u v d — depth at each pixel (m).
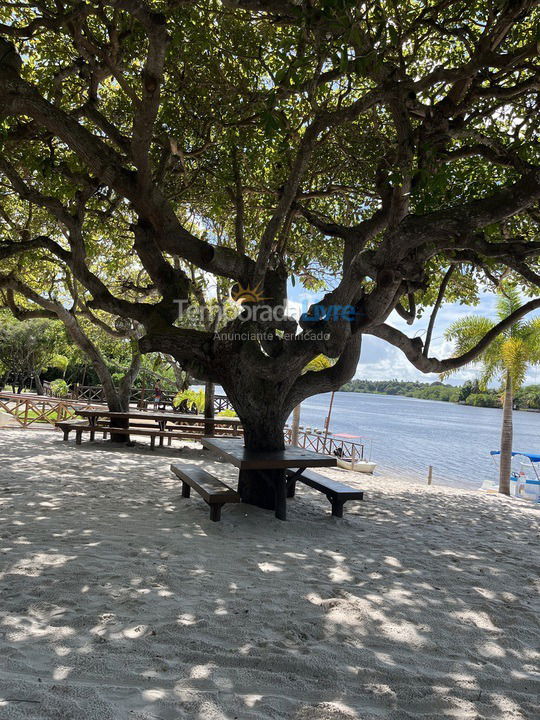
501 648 2.98
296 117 7.53
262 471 6.19
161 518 5.48
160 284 6.63
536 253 4.98
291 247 9.76
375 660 2.70
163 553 4.24
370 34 4.58
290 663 2.59
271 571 4.00
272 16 4.98
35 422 16.20
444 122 5.50
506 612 3.55
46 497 6.16
